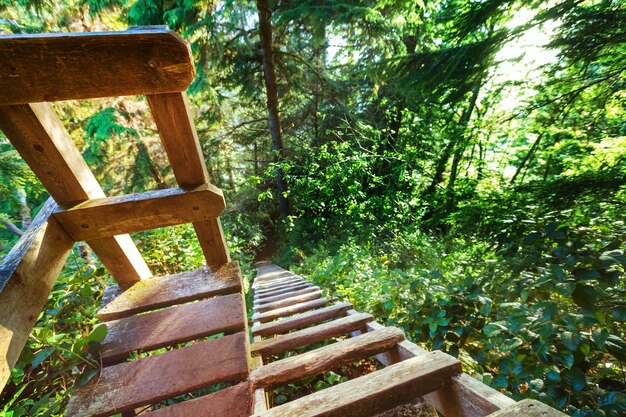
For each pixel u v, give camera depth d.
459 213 4.14
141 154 7.92
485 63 3.62
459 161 10.79
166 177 8.77
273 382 1.25
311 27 7.50
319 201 8.76
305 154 9.99
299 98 9.92
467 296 2.07
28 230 1.13
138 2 6.04
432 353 1.19
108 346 1.30
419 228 8.26
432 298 2.20
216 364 1.25
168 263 3.81
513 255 2.22
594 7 2.95
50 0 5.77
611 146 4.57
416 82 4.14
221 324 1.38
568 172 5.13
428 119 9.11
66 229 1.25
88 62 0.86
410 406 1.17
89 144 6.95
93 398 1.13
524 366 1.51
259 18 7.50
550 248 1.91
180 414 1.12
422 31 8.21
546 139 6.68
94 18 6.41
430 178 10.36
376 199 8.60
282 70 8.79
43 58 0.83
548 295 1.84
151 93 0.98
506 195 3.64
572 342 1.35
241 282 1.59
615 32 2.81
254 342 1.82
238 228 9.73
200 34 6.29
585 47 2.98
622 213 2.68
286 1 7.48
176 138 1.19
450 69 3.79
